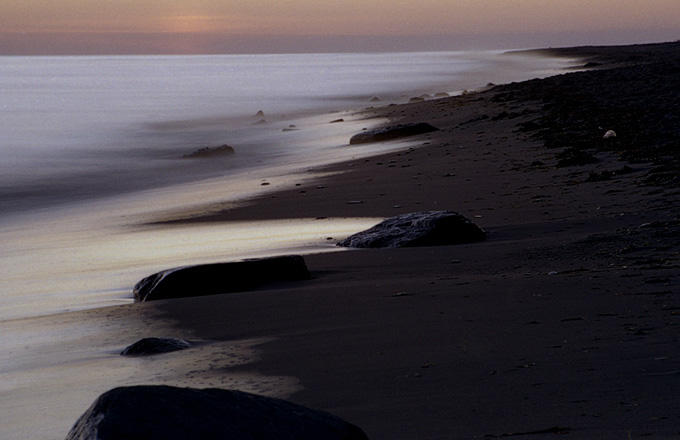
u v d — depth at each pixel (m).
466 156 20.12
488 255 9.29
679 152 16.39
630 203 11.87
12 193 24.75
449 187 15.92
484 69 115.81
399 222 11.48
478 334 5.54
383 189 16.73
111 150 37.44
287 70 163.25
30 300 9.60
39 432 4.31
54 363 6.16
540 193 13.98
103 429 2.44
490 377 4.44
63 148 38.31
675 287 6.39
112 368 5.70
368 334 5.94
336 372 4.92
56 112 60.94
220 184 22.23
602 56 103.88
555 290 6.78
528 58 143.38
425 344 5.42
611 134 19.58
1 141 41.19
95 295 9.59
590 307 5.99
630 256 8.09
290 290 8.27
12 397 5.18
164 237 14.09
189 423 2.57
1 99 75.88
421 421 3.79
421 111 37.59
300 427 2.72
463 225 10.81
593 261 8.09
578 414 3.63
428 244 10.63
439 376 4.58
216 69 180.38
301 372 5.01
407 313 6.55
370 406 4.15
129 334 6.98
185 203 18.75
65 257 12.94
